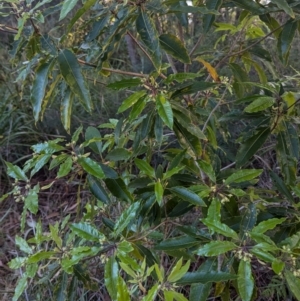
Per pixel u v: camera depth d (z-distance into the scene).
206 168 0.92
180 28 1.11
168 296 0.66
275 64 1.96
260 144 1.01
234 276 0.73
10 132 2.20
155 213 1.00
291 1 1.04
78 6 2.39
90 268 1.52
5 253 1.93
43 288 1.47
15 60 1.11
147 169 0.90
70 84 0.83
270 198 1.09
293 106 0.98
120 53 2.51
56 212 2.08
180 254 0.92
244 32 1.29
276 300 1.51
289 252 0.72
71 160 0.86
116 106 2.19
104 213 1.24
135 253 0.90
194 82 0.91
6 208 2.17
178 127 0.92
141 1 0.84
